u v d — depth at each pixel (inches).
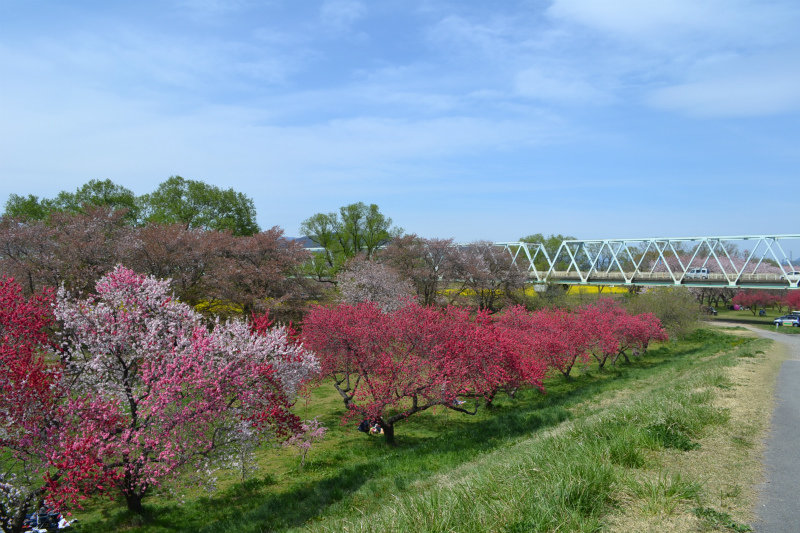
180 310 575.5
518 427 731.4
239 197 2220.7
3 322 457.4
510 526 239.6
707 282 2340.1
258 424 513.3
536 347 1055.0
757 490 283.3
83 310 522.6
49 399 448.1
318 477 585.0
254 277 1400.1
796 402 524.1
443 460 580.4
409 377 714.2
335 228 2477.9
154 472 452.8
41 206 1971.0
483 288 2108.8
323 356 794.2
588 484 274.8
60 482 448.1
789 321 2196.1
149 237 1275.8
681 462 334.6
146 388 511.2
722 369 788.6
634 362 1437.0
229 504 512.7
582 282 2650.1
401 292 1620.3
